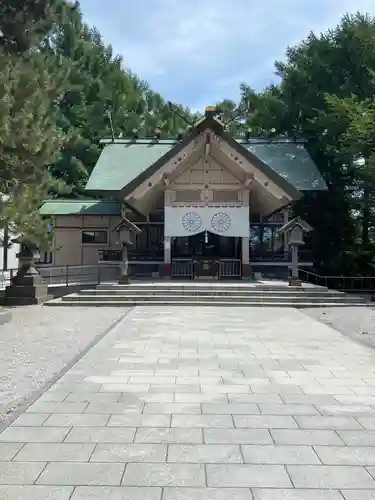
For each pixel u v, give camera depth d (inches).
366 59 1024.9
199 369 294.7
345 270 999.0
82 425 199.0
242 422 203.3
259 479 152.8
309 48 1149.7
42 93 462.0
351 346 371.2
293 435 189.3
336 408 222.4
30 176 466.3
